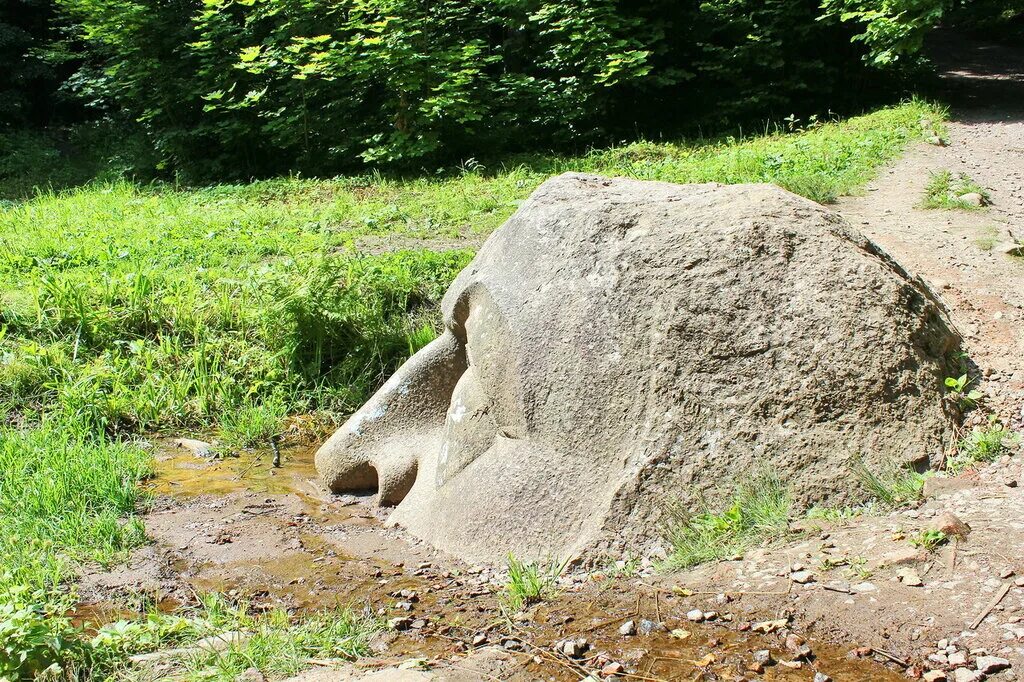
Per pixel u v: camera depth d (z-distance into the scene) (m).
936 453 4.75
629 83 17.23
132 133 20.55
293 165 17.72
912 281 5.59
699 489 4.73
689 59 18.22
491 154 16.39
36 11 23.91
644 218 5.42
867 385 4.86
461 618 4.36
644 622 4.04
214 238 11.41
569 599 4.36
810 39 17.56
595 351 5.14
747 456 4.77
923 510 4.44
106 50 19.03
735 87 17.84
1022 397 5.14
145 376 8.30
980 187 10.19
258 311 8.94
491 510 5.08
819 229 5.30
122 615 4.64
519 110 17.00
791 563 4.26
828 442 4.76
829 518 4.52
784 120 17.17
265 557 5.32
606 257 5.32
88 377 7.98
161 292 9.19
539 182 13.90
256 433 7.57
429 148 15.52
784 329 4.99
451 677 3.72
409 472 6.07
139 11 17.44
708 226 5.29
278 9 17.02
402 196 13.88
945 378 5.10
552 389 5.19
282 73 16.73
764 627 3.87
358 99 16.94
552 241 5.52
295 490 6.51
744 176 12.05
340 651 4.05
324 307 8.72
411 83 15.79
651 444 4.84
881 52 16.52
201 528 5.77
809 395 4.85
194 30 17.98
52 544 5.36
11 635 3.73
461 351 6.29
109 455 6.70
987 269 7.53
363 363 8.63
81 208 13.64
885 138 13.48
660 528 4.66
